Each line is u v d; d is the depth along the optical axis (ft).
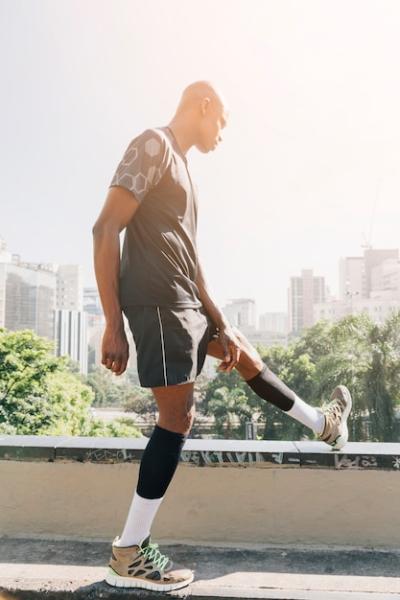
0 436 7.30
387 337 83.46
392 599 4.57
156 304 4.62
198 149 5.63
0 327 87.56
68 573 5.24
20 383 84.58
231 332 5.42
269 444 6.70
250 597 4.63
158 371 4.55
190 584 4.93
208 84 5.44
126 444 6.59
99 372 340.80
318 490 6.17
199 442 6.79
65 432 88.38
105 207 4.54
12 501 6.50
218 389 152.46
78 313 451.12
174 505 6.32
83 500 6.40
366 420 81.00
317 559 5.69
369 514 6.09
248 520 6.23
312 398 86.02
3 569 5.36
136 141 4.72
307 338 143.54
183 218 4.95
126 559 4.75
